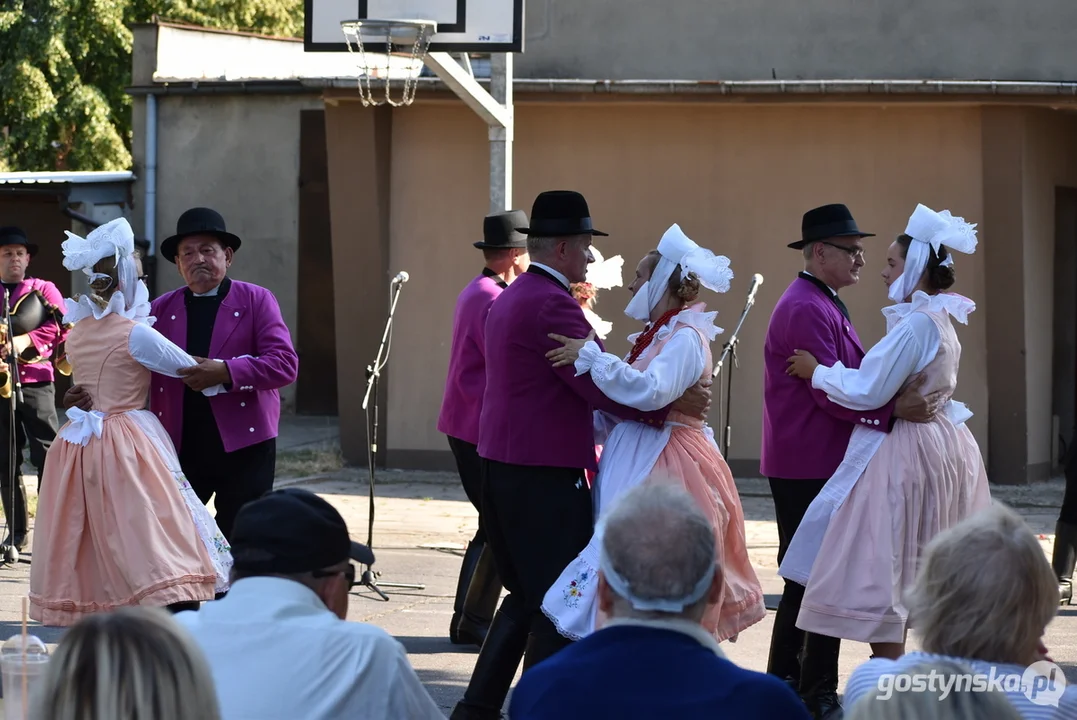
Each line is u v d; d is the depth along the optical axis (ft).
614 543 13.78
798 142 61.21
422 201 63.21
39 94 114.52
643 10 64.03
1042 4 61.21
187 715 11.17
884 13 62.54
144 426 28.53
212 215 31.12
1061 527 38.96
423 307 63.52
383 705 14.46
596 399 24.70
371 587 39.17
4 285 45.27
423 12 49.65
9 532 44.75
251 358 30.25
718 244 61.98
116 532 27.48
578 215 25.44
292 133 86.89
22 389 44.88
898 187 60.70
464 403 33.09
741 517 26.55
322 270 87.45
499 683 25.99
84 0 117.60
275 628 14.42
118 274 28.91
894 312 27.91
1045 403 62.80
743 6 63.36
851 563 26.96
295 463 64.90
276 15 127.34
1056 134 61.82
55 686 11.07
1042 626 13.70
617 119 62.08
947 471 27.35
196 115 88.28
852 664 33.47
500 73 51.31
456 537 50.01
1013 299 59.82
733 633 26.23
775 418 29.07
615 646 13.39
